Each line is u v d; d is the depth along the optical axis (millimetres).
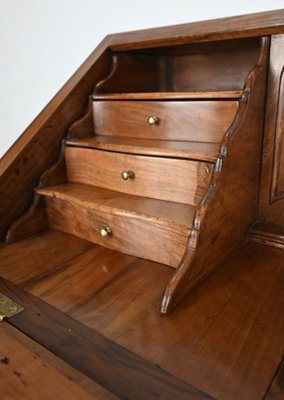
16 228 1148
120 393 540
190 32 1092
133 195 1105
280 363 603
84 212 1103
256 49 1190
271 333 682
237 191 959
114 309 773
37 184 1218
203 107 1053
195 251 798
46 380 565
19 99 1882
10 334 686
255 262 969
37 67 1752
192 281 820
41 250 1078
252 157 1016
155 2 1358
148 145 1071
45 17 1638
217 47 1194
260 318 729
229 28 1012
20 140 1186
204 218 813
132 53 1357
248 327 701
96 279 899
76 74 1320
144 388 550
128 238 1011
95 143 1156
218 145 1021
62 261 1004
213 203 843
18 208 1178
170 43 1156
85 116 1301
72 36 1599
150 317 742
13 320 734
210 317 736
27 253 1061
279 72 978
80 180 1256
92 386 552
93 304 793
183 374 582
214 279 885
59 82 1695
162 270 931
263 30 953
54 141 1241
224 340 665
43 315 752
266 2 1133
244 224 1060
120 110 1244
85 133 1313
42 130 1193
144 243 978
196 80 1375
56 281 896
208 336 678
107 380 566
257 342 658
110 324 721
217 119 1035
